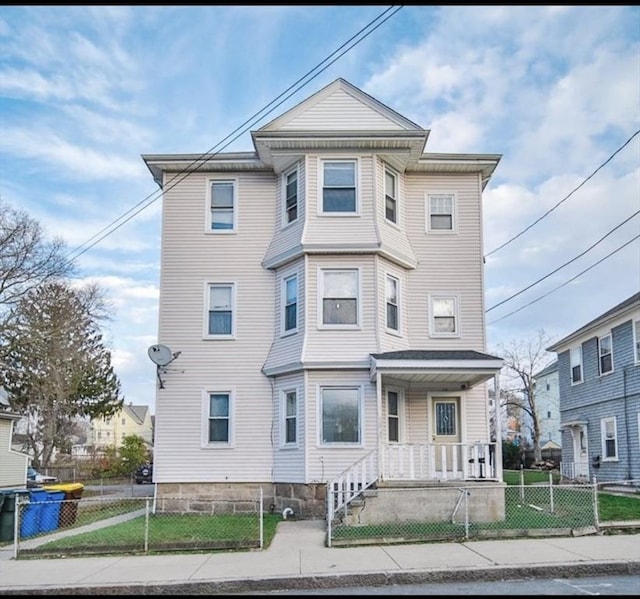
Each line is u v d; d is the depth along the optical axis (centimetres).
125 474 4128
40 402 3912
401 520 1348
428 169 1845
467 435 1694
